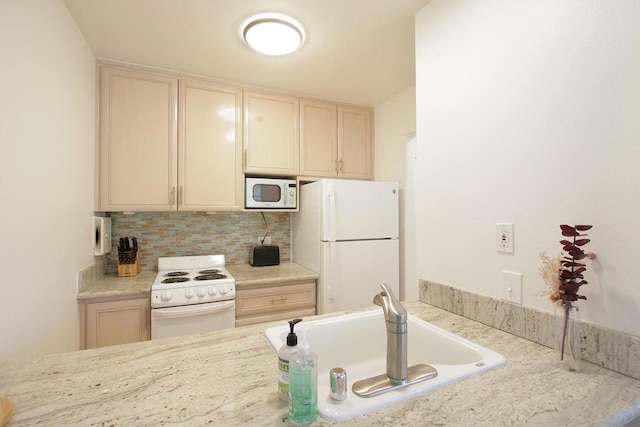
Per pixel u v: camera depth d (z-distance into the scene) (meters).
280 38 1.66
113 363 0.84
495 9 1.12
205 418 0.61
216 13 1.52
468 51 1.23
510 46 1.08
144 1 1.43
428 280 1.43
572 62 0.91
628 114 0.80
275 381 0.75
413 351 1.19
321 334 1.15
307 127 2.59
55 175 1.34
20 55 1.05
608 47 0.83
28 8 1.10
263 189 2.43
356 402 0.66
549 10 0.96
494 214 1.14
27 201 1.10
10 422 0.60
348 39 1.75
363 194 2.31
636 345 0.77
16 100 1.03
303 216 2.58
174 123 2.15
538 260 1.00
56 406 0.65
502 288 1.11
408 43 1.79
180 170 2.17
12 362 0.84
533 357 0.89
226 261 2.63
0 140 0.94
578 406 0.67
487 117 1.16
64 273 1.46
